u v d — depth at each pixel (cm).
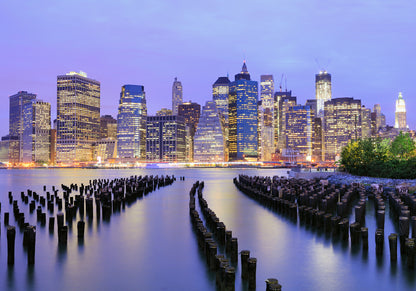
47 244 3228
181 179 15150
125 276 2419
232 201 6366
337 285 2216
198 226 3184
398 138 10894
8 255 2650
